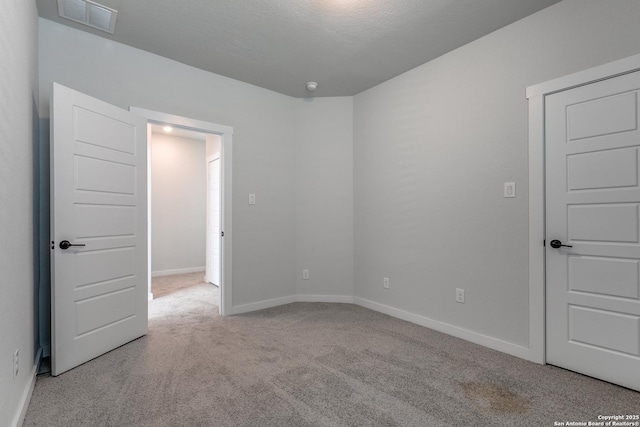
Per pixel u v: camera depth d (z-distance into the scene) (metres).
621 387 1.97
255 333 2.90
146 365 2.26
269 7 2.29
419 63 3.12
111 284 2.51
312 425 1.63
